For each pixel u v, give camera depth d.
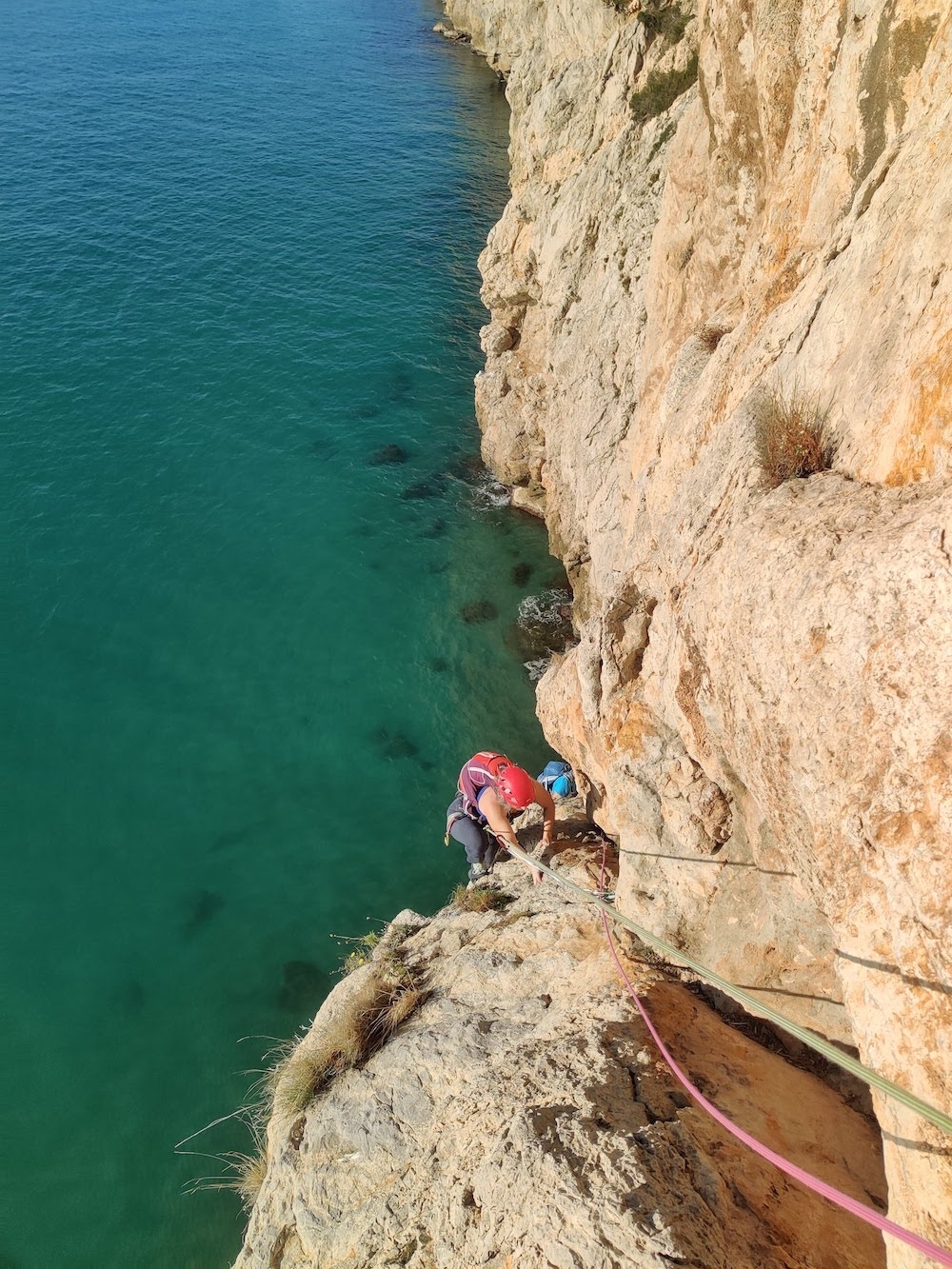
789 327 6.30
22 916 14.86
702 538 5.98
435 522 24.06
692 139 10.77
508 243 25.17
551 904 8.70
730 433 6.27
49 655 19.59
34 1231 11.26
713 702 5.32
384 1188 6.46
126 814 16.55
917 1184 3.21
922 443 4.06
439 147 52.50
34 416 26.89
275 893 15.33
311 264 37.69
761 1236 4.43
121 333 31.44
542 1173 4.95
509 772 8.23
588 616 19.14
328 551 22.86
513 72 34.50
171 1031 13.42
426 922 10.88
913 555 3.63
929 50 5.30
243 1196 11.30
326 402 29.08
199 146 48.53
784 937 5.58
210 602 21.25
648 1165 4.80
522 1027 7.04
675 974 6.59
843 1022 5.46
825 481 4.82
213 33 72.94
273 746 17.91
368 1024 8.45
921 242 4.51
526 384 23.22
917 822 3.35
